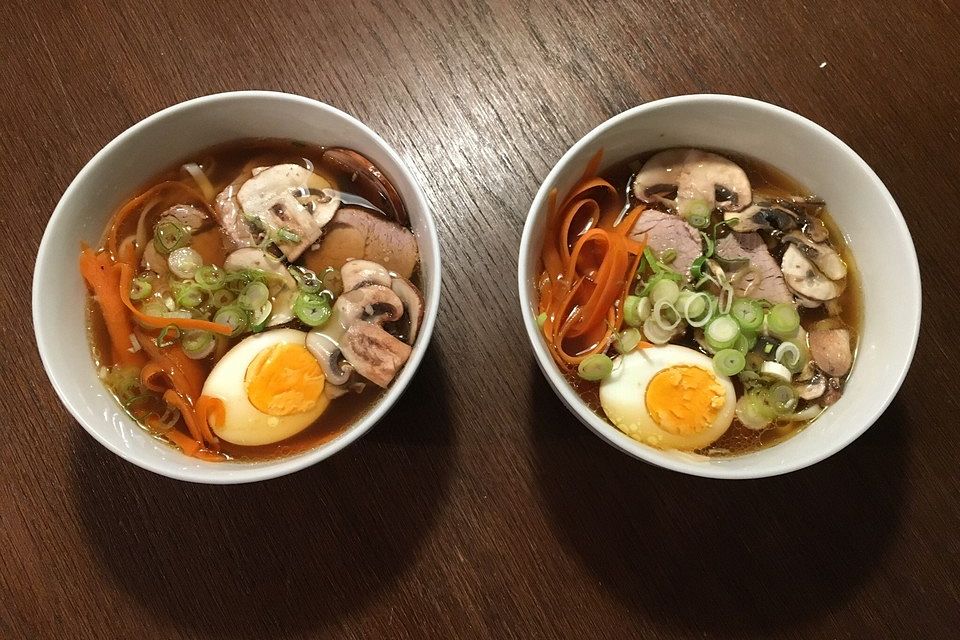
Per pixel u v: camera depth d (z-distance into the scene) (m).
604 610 0.34
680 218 0.33
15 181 0.36
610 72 0.38
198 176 0.33
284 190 0.33
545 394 0.35
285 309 0.32
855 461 0.35
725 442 0.32
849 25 0.38
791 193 0.34
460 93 0.38
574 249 0.32
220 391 0.32
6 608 0.34
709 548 0.35
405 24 0.38
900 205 0.37
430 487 0.35
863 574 0.34
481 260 0.36
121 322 0.32
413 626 0.34
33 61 0.37
